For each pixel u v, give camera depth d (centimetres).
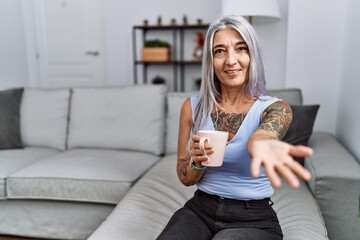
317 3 243
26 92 262
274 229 107
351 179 149
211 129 115
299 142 192
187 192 166
